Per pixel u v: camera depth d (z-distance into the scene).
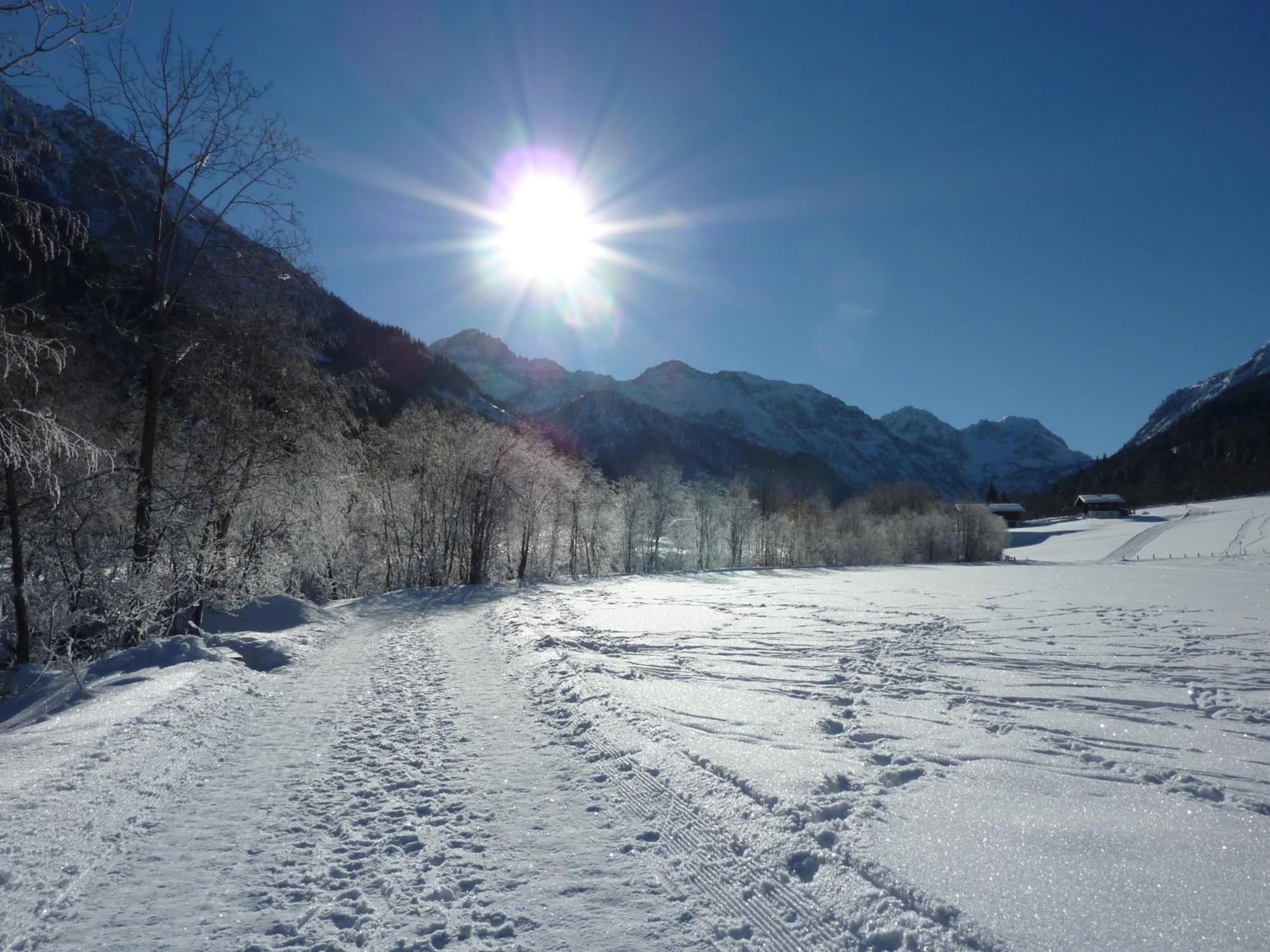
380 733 7.44
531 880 4.20
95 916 3.83
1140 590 28.08
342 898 4.02
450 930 3.67
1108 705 9.04
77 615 12.41
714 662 12.55
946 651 13.84
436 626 17.66
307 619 16.86
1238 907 3.65
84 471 13.27
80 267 11.57
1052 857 4.28
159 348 13.34
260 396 15.95
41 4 6.48
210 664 10.44
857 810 5.08
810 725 7.84
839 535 77.81
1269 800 5.37
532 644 14.19
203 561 15.36
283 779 6.00
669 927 3.69
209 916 3.84
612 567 58.16
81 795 5.49
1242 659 12.51
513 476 37.06
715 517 67.69
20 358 7.83
